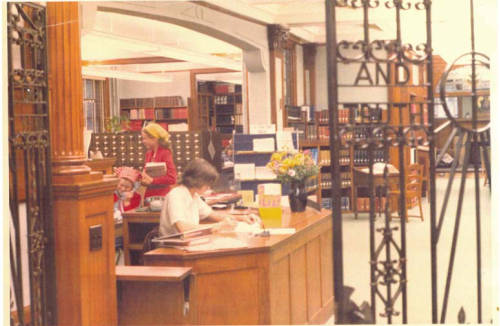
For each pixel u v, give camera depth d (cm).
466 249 635
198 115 1909
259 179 758
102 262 414
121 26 1256
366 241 707
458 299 502
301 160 594
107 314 416
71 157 401
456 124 388
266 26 1170
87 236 400
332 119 375
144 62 1678
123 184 678
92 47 1491
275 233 485
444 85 389
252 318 440
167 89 1920
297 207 593
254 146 764
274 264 449
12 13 374
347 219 905
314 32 1383
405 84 375
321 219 554
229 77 1984
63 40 401
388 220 384
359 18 916
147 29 1295
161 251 439
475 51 396
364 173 998
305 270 512
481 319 404
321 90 1424
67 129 401
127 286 431
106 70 1459
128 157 1204
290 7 1147
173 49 1230
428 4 375
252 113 1191
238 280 438
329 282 568
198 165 489
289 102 1331
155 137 682
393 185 968
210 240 462
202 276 430
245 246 441
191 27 993
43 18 383
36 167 386
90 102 1797
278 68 1202
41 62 384
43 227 391
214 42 1474
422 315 473
